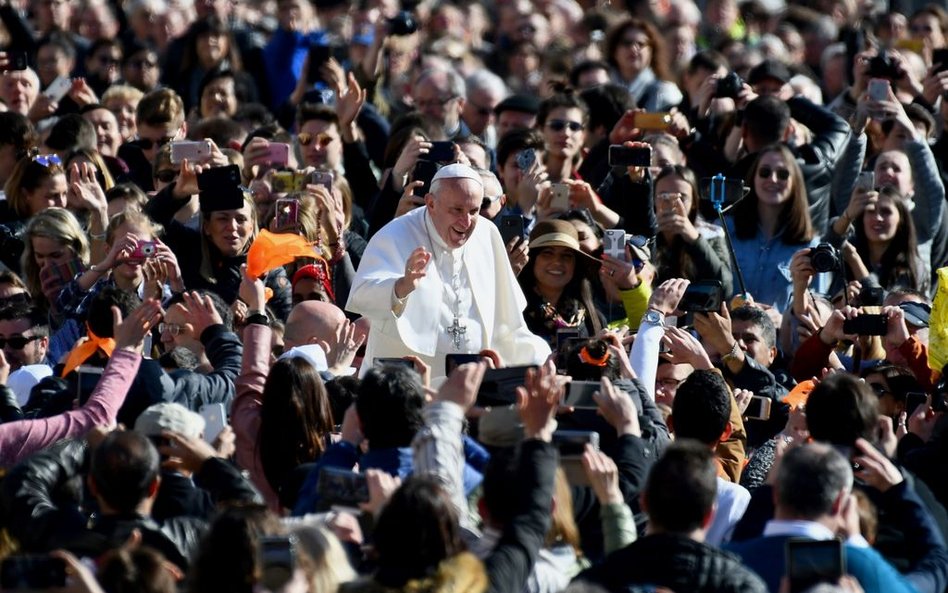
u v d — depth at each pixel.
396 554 24.30
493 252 39.56
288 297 43.03
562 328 40.84
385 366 28.59
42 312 40.09
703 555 25.22
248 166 49.19
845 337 40.72
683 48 70.50
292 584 23.64
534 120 56.56
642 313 41.72
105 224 46.03
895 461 31.42
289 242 37.31
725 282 46.50
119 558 23.33
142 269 40.78
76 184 46.19
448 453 27.14
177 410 28.72
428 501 24.45
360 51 68.62
